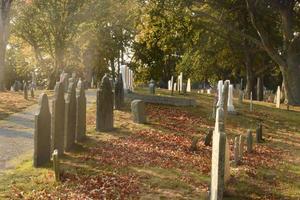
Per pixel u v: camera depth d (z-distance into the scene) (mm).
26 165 11789
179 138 16828
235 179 11844
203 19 38812
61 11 50438
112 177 11133
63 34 51625
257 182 11875
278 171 13297
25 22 52375
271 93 66875
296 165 14328
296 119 25531
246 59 46000
